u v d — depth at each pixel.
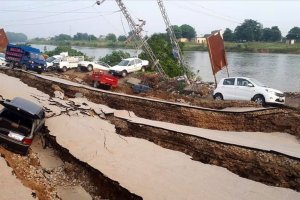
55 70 36.94
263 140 17.03
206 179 11.34
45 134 14.88
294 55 95.56
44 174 11.99
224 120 19.84
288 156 13.05
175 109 21.44
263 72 57.06
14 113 13.05
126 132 17.59
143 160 12.62
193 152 15.23
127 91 30.62
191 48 119.69
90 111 18.59
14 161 11.55
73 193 11.23
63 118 16.50
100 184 11.30
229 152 14.35
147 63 38.84
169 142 16.17
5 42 54.03
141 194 10.00
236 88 22.83
